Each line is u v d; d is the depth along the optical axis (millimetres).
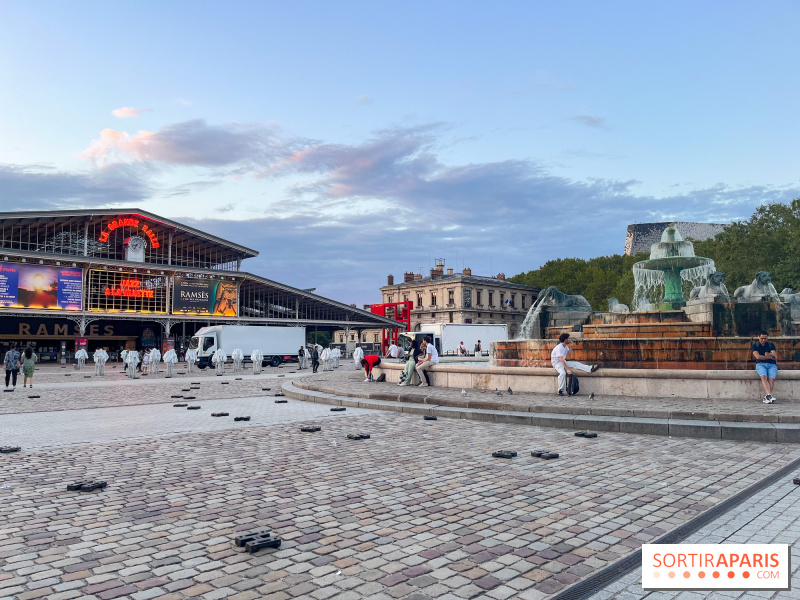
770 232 48594
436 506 5453
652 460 7422
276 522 5000
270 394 18516
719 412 9398
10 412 13750
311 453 8148
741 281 51688
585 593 3533
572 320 19750
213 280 62656
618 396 12219
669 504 5410
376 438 9391
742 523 4766
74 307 53906
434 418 11648
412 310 92812
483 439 9180
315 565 4016
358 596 3512
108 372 36562
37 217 53031
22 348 58375
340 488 6148
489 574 3844
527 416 10719
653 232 116875
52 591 3592
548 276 95812
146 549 4348
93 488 6125
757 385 10922
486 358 27953
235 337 43812
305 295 68750
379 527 4852
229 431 10320
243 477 6695
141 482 6488
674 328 15961
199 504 5574
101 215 56969
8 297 50312
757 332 15344
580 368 12617
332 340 110438
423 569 3932
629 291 68000
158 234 63812
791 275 45875
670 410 9812
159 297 60844
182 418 12297
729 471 6730
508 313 93812
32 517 5176
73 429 10711
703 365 12672
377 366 19156
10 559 4148
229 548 4359
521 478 6531
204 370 39031
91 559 4148
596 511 5234
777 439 8539
